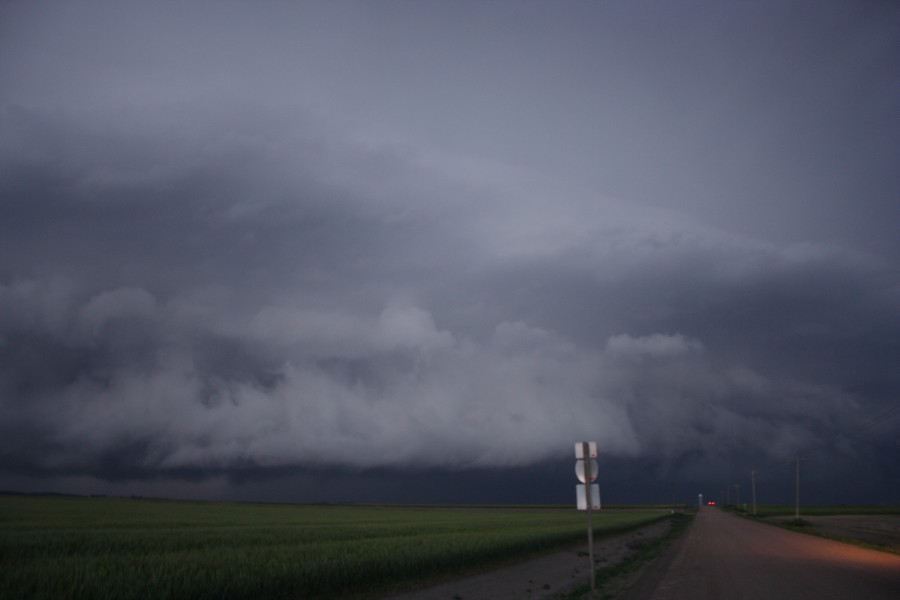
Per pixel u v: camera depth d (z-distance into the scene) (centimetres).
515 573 2702
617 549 4078
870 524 8156
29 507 6919
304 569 1895
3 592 1541
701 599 1733
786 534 5409
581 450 2019
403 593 2127
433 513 10194
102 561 2022
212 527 4209
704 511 17300
